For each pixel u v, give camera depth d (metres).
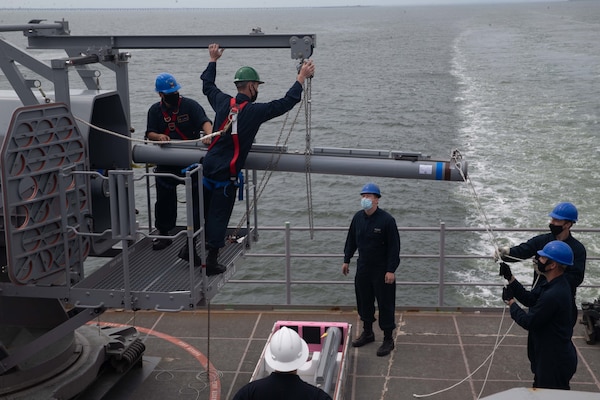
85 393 7.07
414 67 82.62
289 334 4.95
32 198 5.56
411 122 45.06
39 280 5.82
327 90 63.38
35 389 6.54
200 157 6.89
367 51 108.94
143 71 83.94
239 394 4.82
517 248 7.29
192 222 5.76
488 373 7.88
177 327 9.09
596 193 26.92
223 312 9.48
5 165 5.30
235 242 7.23
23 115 5.41
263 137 40.97
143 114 47.88
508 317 9.20
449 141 38.59
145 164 7.21
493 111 48.41
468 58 90.94
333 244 22.81
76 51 7.01
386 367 8.05
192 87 66.00
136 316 9.40
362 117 47.47
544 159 33.09
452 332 8.84
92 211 6.94
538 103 51.53
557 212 6.95
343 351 7.52
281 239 23.28
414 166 6.60
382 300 8.20
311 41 6.25
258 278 20.08
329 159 6.65
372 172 6.62
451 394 7.49
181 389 7.64
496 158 33.56
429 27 184.75
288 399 4.73
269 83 68.62
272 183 30.44
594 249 20.61
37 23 6.80
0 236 6.09
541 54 93.25
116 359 7.33
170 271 6.50
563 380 6.30
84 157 6.06
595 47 102.81
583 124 42.28
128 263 6.30
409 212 25.55
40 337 6.25
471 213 25.06
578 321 9.02
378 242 8.05
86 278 6.18
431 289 18.80
